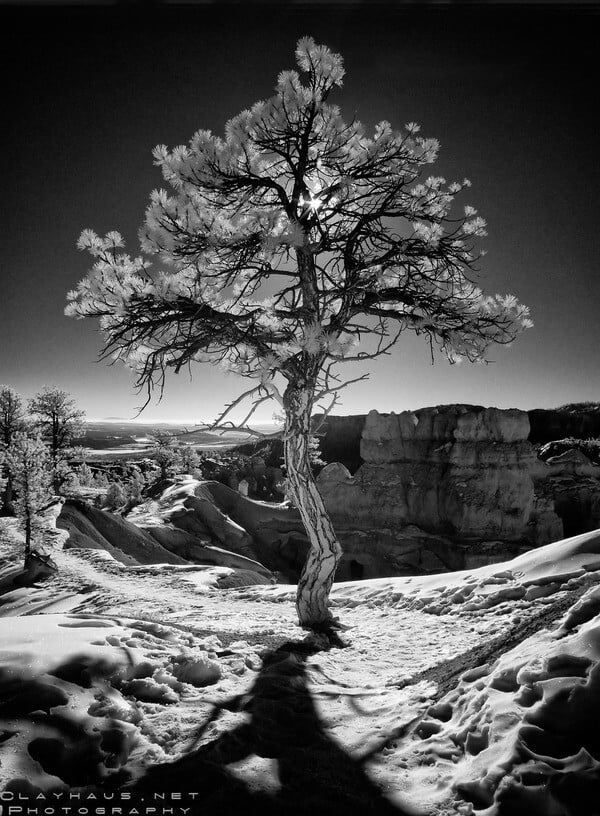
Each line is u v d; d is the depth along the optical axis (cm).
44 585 2070
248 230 988
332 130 1031
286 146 1035
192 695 566
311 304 1053
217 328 993
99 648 596
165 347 983
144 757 427
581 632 468
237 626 1006
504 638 605
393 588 1294
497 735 396
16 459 2620
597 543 1083
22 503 2558
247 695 576
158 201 929
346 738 483
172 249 908
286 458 1071
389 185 1064
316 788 390
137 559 3216
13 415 4725
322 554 1059
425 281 1092
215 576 2033
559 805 320
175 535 3656
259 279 1120
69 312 957
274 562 4278
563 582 968
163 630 752
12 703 452
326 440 9112
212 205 1024
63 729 433
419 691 573
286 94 989
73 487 5156
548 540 3719
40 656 542
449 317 1066
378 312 1070
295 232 886
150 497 4997
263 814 355
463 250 1092
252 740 466
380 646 852
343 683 662
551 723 381
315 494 1063
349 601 1261
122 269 928
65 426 5031
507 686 461
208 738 461
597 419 8488
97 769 402
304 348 931
